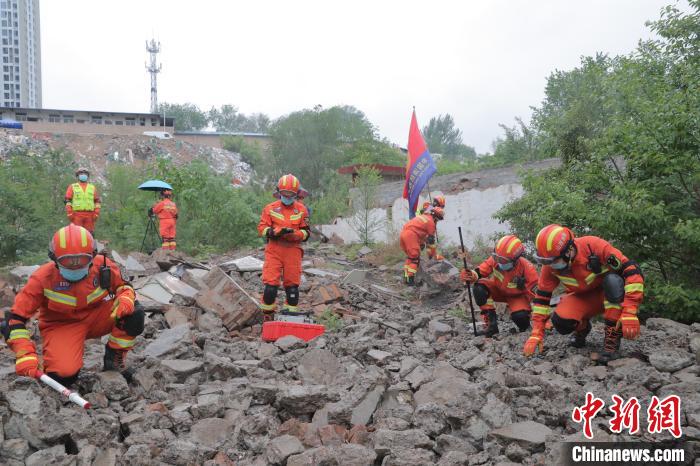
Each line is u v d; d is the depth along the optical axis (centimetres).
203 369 567
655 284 753
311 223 2019
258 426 448
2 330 484
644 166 823
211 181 1759
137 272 1095
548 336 707
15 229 1352
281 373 590
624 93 912
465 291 1035
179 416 465
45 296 492
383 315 916
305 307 938
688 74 818
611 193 846
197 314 803
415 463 389
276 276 806
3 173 1502
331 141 5203
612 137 855
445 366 566
